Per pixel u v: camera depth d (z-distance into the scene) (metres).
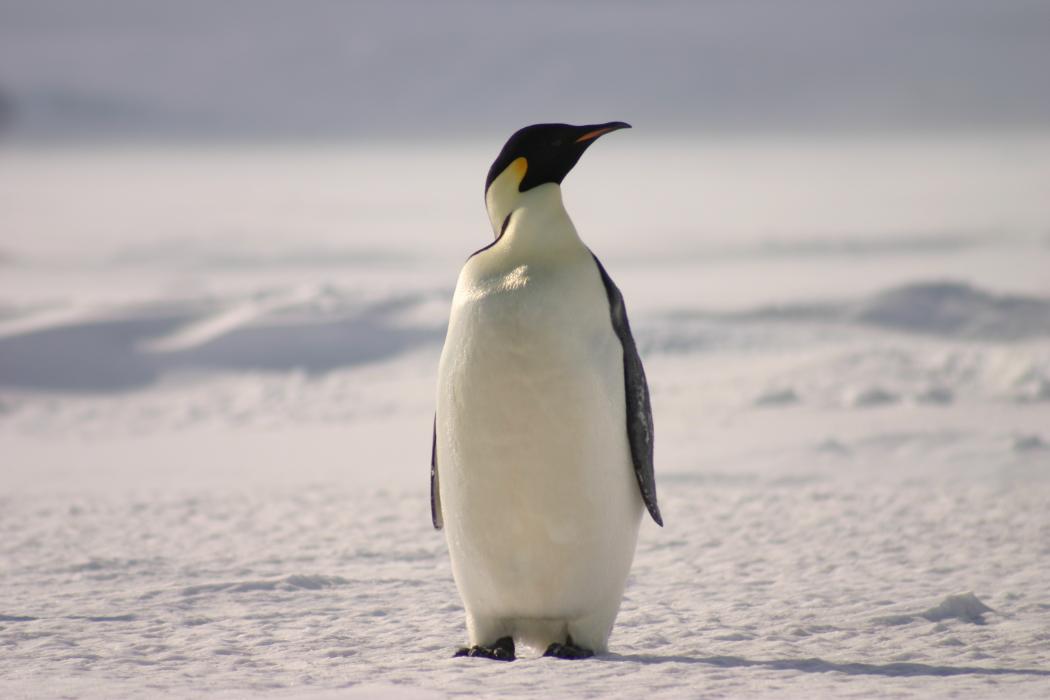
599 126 17.95
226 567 27.77
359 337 76.88
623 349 17.72
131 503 37.88
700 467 43.34
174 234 196.62
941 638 20.14
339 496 39.16
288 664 17.81
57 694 15.22
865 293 90.19
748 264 138.38
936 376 62.00
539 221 17.75
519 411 17.17
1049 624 21.31
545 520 17.47
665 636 20.52
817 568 27.25
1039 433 47.53
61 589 25.00
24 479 43.84
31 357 70.25
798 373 64.12
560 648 18.14
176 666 17.69
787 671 16.94
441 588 25.20
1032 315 84.56
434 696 14.87
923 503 35.72
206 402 63.69
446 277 122.31
